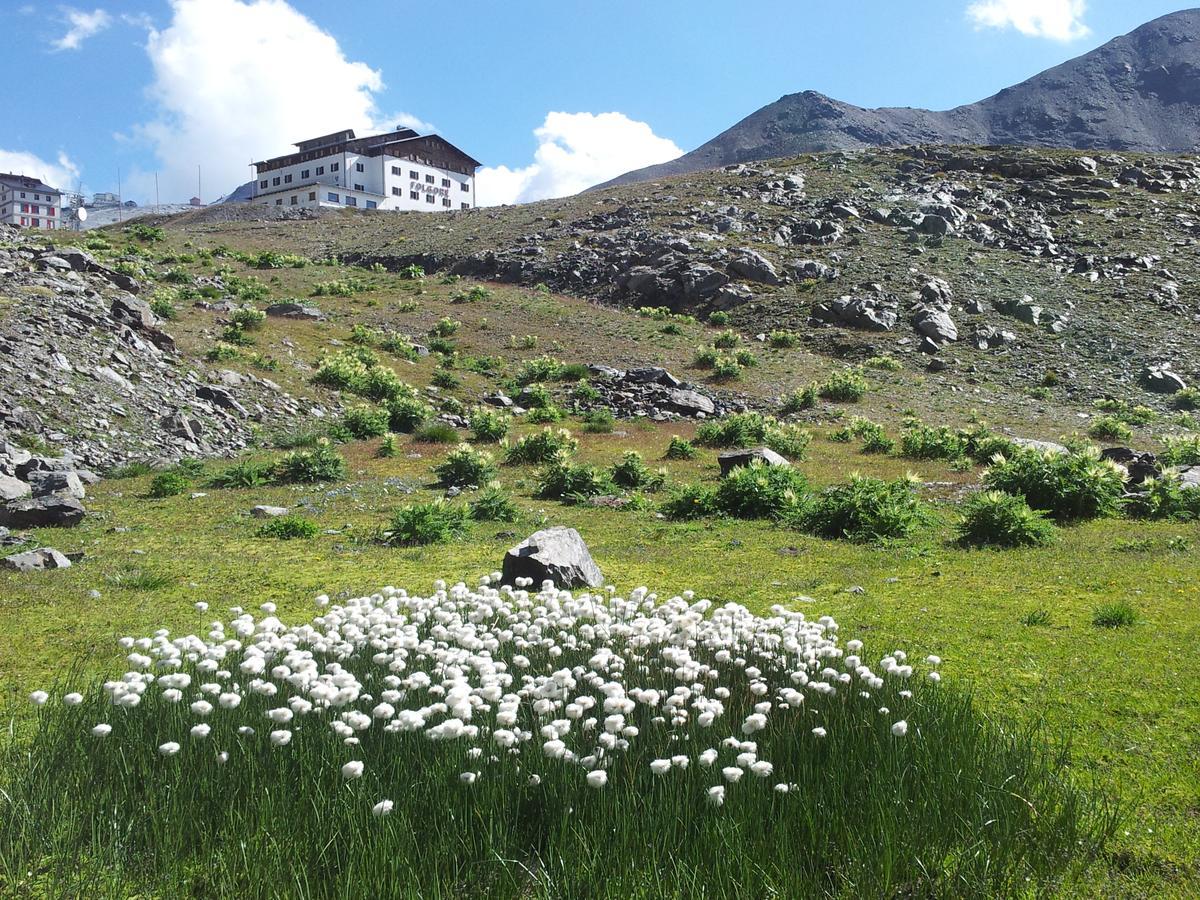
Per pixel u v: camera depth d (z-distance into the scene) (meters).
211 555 12.11
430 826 4.26
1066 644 7.52
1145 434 29.28
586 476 18.38
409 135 104.75
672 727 5.03
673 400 32.12
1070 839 4.17
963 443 24.70
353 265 60.22
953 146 75.31
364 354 34.62
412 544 13.13
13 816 4.37
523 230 64.25
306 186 94.88
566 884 3.85
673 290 49.53
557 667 6.23
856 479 15.10
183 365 27.27
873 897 3.82
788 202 63.19
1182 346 39.28
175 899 3.88
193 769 4.80
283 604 9.52
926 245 53.50
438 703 4.85
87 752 5.05
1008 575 10.48
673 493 17.77
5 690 6.71
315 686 5.07
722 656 5.80
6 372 21.44
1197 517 14.71
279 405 27.22
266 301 43.78
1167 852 4.20
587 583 10.04
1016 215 58.53
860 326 43.25
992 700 6.21
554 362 36.78
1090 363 38.47
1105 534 13.38
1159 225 55.41
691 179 74.38
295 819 4.32
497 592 7.92
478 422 27.22
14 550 11.74
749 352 39.72
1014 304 43.75
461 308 47.22
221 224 74.56
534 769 4.68
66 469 17.75
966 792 4.49
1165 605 8.80
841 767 4.63
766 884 3.87
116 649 7.76
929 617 8.60
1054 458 15.80
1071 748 5.37
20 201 143.00
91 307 27.95
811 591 9.90
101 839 4.31
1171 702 6.06
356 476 20.53
